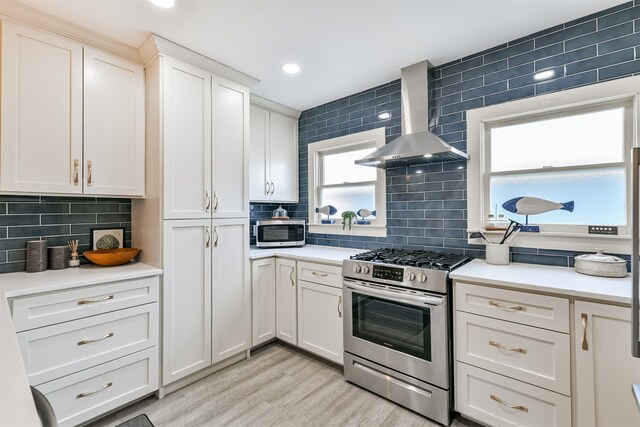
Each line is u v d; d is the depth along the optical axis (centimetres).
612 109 179
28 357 151
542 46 195
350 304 216
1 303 123
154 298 195
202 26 185
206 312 222
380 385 201
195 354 215
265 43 204
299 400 198
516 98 205
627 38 170
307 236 333
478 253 221
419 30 192
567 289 140
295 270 256
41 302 155
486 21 184
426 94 229
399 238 263
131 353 184
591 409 136
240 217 246
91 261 204
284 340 265
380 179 274
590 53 180
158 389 197
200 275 219
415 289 185
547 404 147
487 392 165
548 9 174
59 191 179
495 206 219
